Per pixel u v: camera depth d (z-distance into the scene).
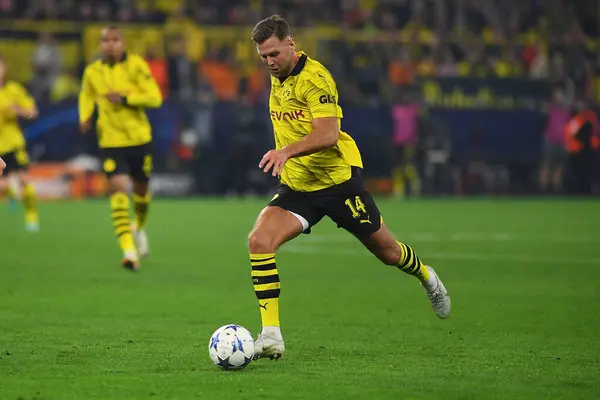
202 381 19.53
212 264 44.62
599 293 35.31
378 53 99.62
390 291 35.81
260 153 94.44
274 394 18.36
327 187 23.36
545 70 105.25
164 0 98.88
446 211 81.94
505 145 100.25
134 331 26.42
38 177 90.00
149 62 94.69
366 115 96.62
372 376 20.20
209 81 96.44
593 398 18.19
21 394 18.31
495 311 30.84
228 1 100.94
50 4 95.12
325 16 104.75
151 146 44.44
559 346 24.38
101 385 19.12
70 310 30.44
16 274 39.88
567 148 101.56
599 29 110.38
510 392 18.66
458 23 107.62
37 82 92.31
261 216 22.86
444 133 98.69
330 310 31.09
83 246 52.25
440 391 18.69
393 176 97.69
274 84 23.28
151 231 62.06
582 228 66.38
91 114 44.38
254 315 29.83
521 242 56.28
